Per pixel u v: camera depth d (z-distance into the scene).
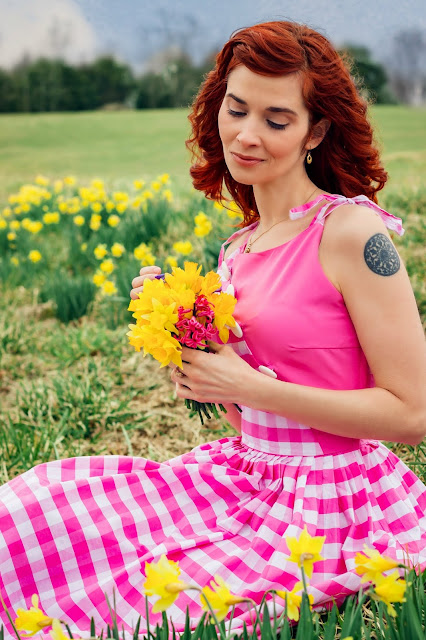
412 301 1.88
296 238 1.98
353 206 1.95
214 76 2.17
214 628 1.59
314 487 1.95
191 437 3.59
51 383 4.29
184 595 1.82
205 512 2.05
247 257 2.10
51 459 3.39
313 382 1.94
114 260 5.98
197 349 1.93
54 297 5.33
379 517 1.96
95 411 3.74
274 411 1.89
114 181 12.06
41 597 1.91
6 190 12.73
